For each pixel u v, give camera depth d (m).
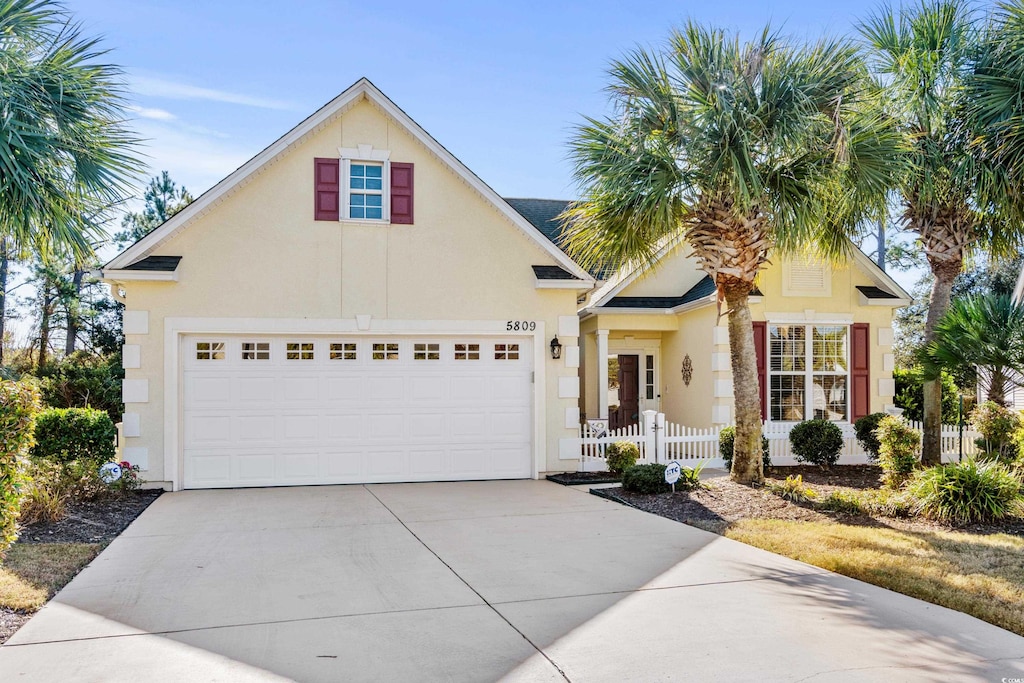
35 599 6.23
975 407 14.85
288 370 13.08
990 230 12.94
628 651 5.11
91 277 12.27
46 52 8.88
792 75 10.02
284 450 13.01
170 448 12.46
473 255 13.71
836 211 11.62
